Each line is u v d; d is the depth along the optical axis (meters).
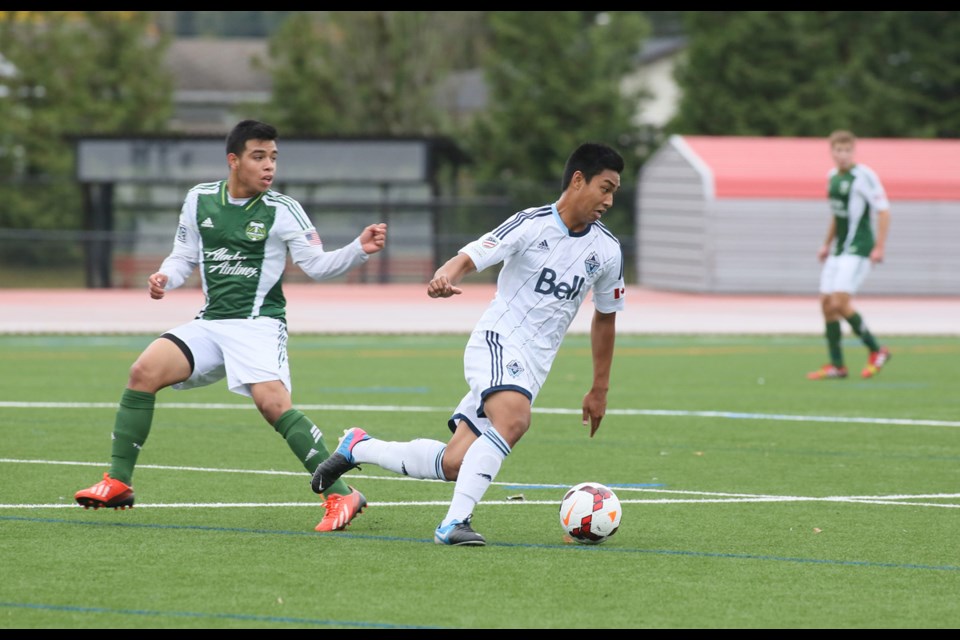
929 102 161.00
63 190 142.12
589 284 26.28
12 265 135.12
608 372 27.72
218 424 43.41
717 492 32.41
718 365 65.88
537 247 25.69
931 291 117.56
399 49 172.50
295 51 167.50
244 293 27.53
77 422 43.69
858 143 121.94
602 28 160.50
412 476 26.77
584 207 25.62
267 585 22.56
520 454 38.34
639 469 35.84
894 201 116.38
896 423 45.34
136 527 27.28
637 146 159.50
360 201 127.75
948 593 22.59
